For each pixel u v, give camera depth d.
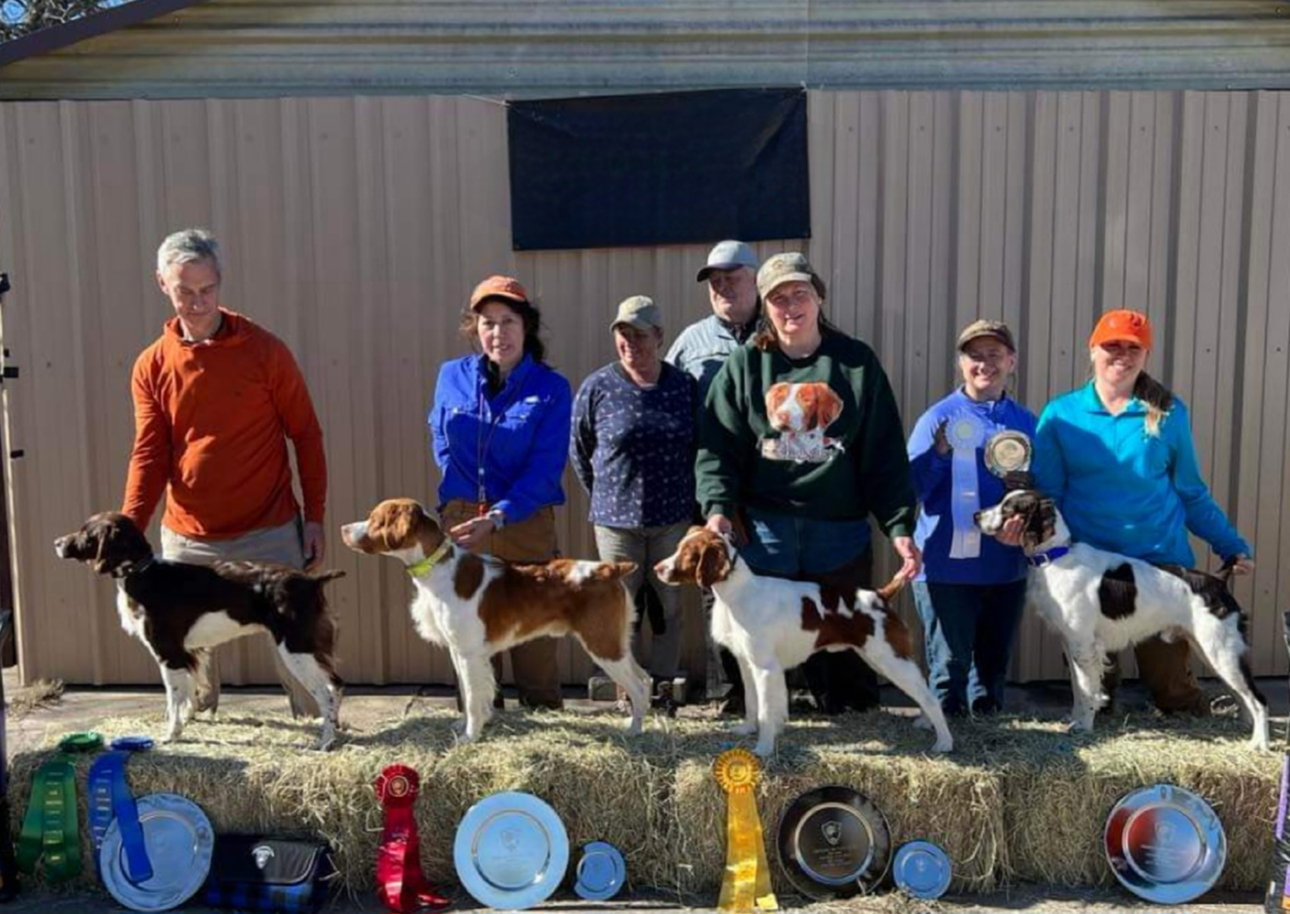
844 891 3.59
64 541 3.71
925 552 4.24
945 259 5.14
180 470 4.07
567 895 3.63
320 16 5.16
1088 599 3.85
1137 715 4.22
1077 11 5.20
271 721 4.17
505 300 4.11
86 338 5.16
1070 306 5.17
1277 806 3.60
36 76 5.15
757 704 3.79
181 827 3.60
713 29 5.20
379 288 5.14
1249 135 5.12
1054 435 4.14
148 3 5.04
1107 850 3.63
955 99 5.06
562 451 4.21
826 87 5.24
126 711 4.98
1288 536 5.32
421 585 3.74
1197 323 5.19
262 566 3.81
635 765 3.64
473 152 5.08
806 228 5.10
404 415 5.20
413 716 4.24
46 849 3.60
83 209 5.10
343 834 3.60
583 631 3.85
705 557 3.61
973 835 3.62
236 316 4.10
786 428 3.91
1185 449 4.08
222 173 5.08
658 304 5.17
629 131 5.07
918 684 3.74
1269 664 5.38
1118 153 5.11
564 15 5.18
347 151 5.07
